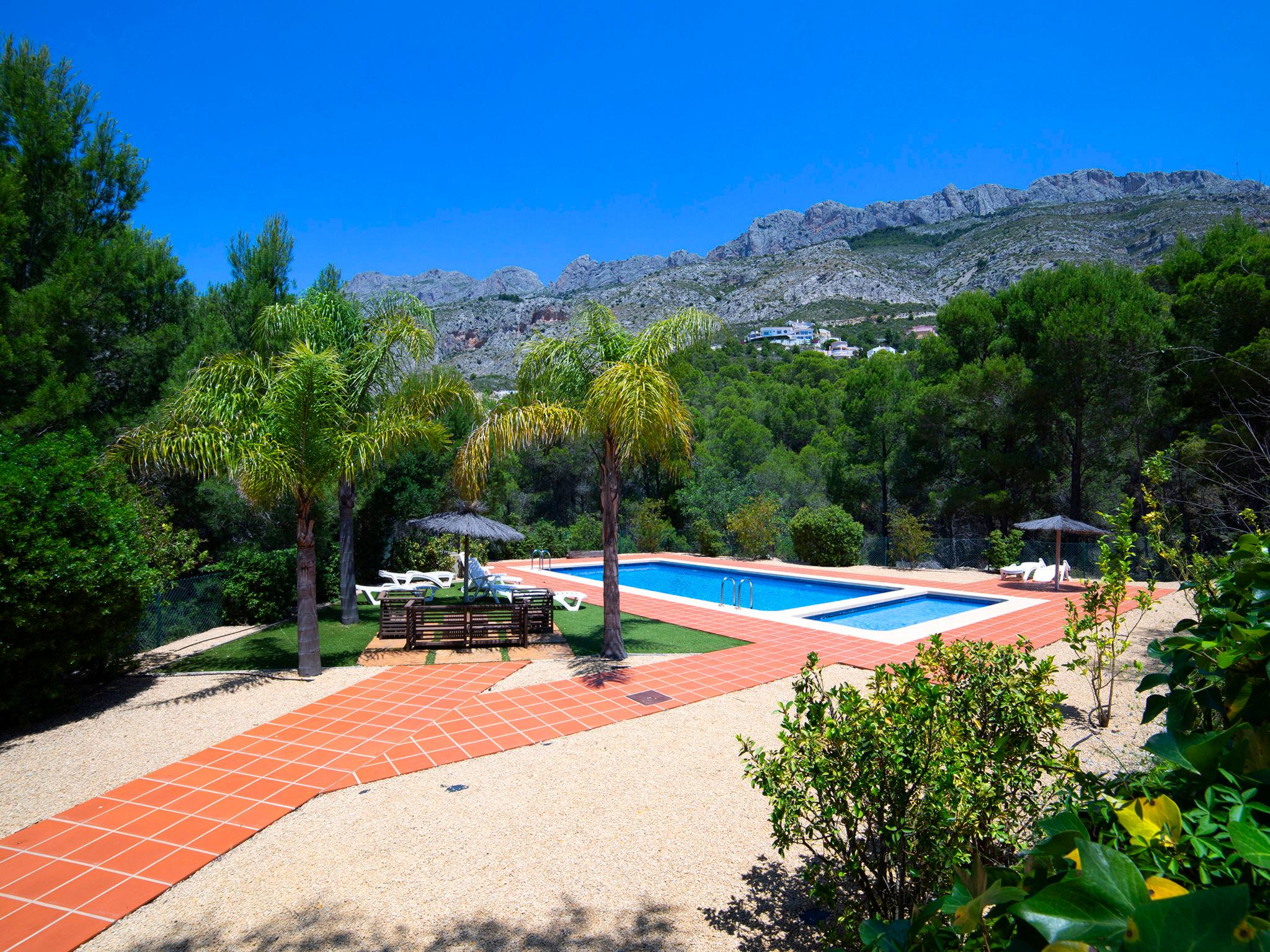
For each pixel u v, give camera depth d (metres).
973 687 3.35
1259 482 6.78
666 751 6.00
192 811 4.90
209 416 7.95
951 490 22.36
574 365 9.21
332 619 12.36
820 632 11.09
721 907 3.71
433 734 6.45
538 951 3.34
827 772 2.94
